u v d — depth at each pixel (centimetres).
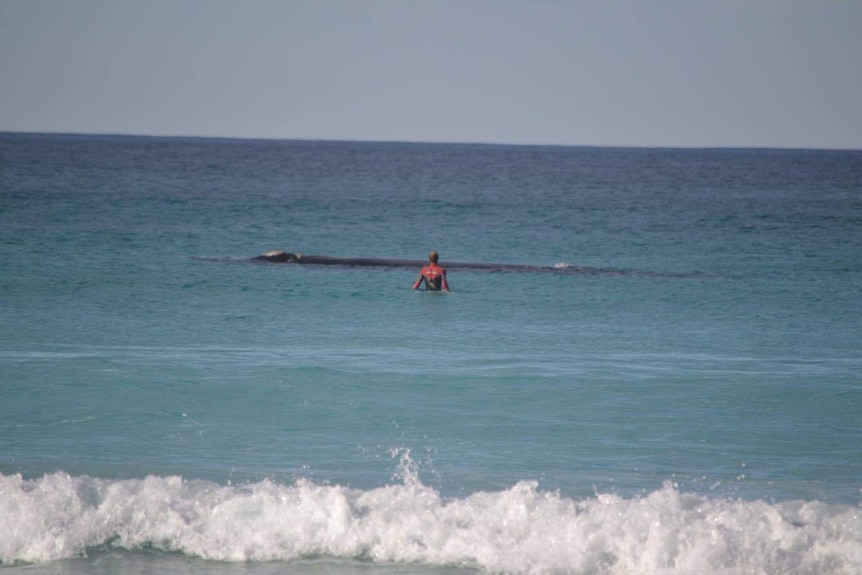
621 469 3612
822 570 2722
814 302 8938
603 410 4547
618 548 2823
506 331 7162
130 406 4469
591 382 5150
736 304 8775
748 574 2706
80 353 5809
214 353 5919
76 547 2920
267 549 2911
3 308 7706
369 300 8744
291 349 6178
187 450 3800
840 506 3059
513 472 3559
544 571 2769
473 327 7344
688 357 6059
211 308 8056
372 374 5259
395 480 3447
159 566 2823
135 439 3944
